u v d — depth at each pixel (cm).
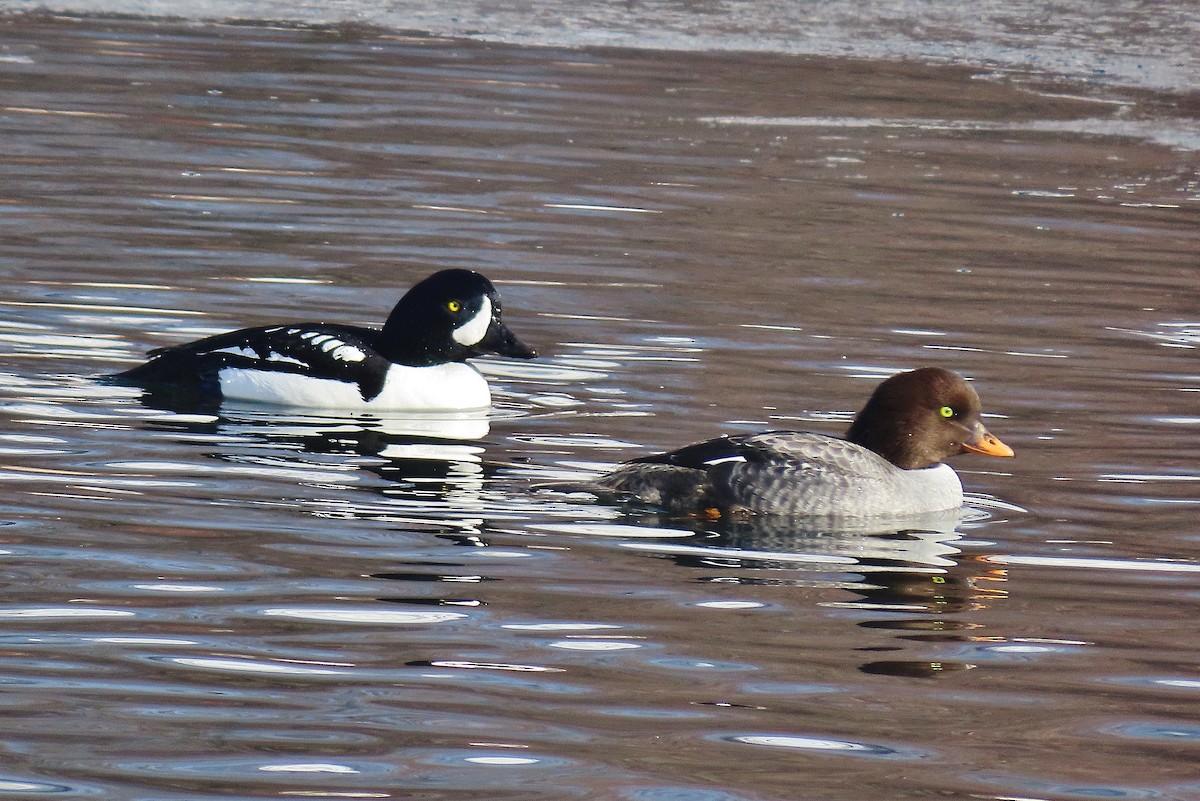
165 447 1291
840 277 1927
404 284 1823
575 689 870
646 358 1608
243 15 3216
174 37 3025
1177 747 827
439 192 2212
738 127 2628
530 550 1091
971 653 946
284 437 1345
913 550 1132
